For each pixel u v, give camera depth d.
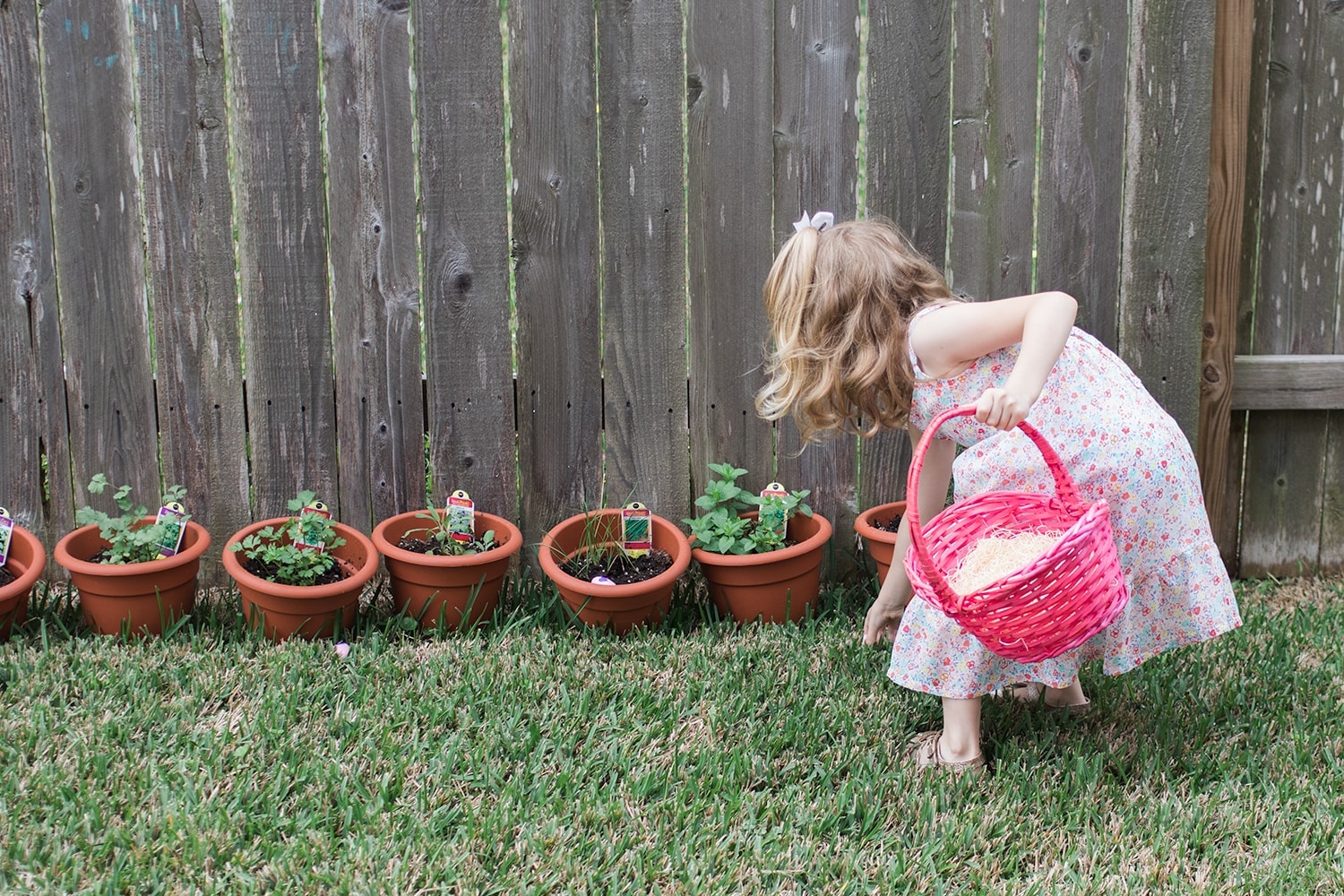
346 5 3.07
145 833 2.12
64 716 2.55
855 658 2.95
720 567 3.16
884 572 3.32
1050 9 3.19
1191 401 3.42
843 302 2.33
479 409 3.34
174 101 3.09
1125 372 2.47
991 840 2.24
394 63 3.12
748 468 3.45
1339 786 2.42
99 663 2.81
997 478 2.39
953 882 2.13
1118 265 3.34
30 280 3.16
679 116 3.20
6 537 3.05
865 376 2.33
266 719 2.55
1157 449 2.34
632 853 2.15
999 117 3.24
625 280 3.29
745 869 2.12
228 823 2.17
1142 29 3.19
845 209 3.28
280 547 3.08
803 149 3.24
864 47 3.20
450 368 3.30
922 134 3.24
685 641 3.08
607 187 3.23
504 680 2.77
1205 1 3.17
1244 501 3.60
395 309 3.27
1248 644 3.06
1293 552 3.63
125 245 3.17
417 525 3.32
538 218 3.23
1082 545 2.00
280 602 2.93
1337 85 3.30
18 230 3.13
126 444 3.29
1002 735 2.65
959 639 2.41
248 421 3.31
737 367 3.38
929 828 2.26
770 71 3.19
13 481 3.28
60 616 3.12
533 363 3.32
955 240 3.31
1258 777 2.48
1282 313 3.46
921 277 2.38
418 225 3.25
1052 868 2.16
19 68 3.04
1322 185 3.37
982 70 3.21
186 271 3.19
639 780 2.37
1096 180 3.28
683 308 3.32
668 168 3.23
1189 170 3.27
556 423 3.37
